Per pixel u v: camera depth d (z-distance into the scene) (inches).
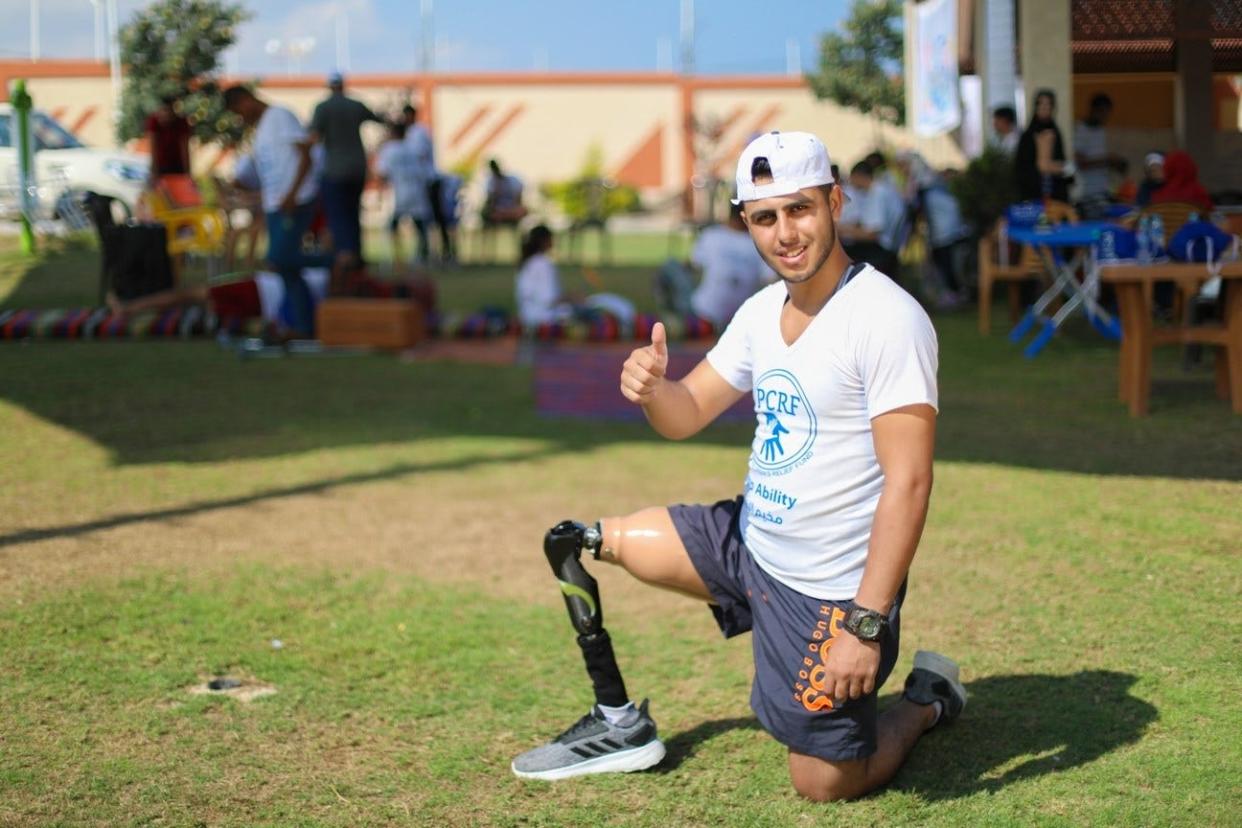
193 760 132.6
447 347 403.2
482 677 155.3
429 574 192.9
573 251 812.0
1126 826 114.7
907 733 126.8
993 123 491.8
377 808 123.0
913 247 676.1
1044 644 156.8
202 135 797.2
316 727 141.2
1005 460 243.4
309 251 478.6
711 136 1106.7
